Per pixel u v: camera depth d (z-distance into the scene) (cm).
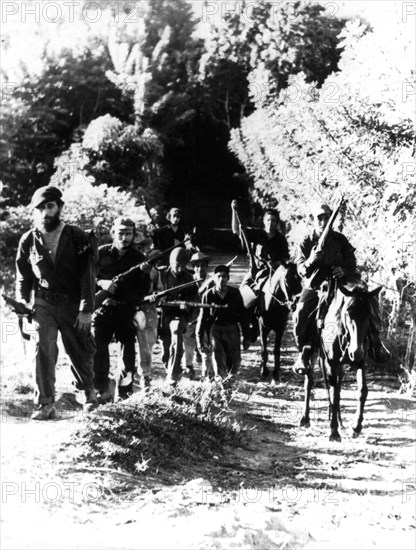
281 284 1466
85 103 2925
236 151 2503
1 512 655
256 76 2620
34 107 2762
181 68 3108
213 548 623
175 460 888
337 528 729
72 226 844
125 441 853
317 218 1108
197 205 2939
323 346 1079
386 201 1472
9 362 1164
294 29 2653
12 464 746
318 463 979
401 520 765
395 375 1497
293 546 668
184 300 1259
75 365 869
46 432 827
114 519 673
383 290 1502
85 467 773
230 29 2980
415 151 1462
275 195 2033
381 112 1489
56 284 834
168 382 1178
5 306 1647
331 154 1542
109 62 2969
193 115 3003
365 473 941
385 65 1471
